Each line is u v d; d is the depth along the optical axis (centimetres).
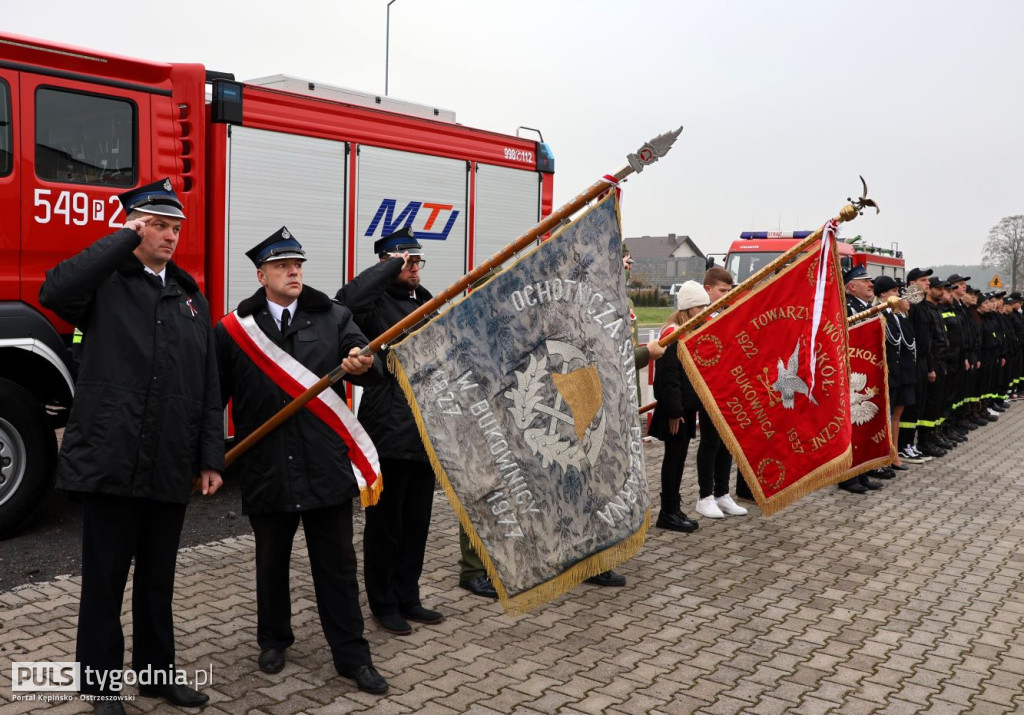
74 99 611
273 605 402
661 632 463
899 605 516
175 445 347
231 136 698
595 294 391
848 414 598
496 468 378
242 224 709
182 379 350
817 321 581
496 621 471
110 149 631
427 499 461
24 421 588
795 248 595
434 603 494
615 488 395
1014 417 1470
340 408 387
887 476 895
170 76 666
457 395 376
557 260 384
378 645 434
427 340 375
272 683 387
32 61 589
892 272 2373
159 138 656
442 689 388
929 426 1032
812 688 402
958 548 641
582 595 516
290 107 744
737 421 600
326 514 385
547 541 383
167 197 346
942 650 452
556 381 385
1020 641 467
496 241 962
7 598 471
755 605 509
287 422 380
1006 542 661
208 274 696
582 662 421
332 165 780
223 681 388
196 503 685
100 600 344
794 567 584
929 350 1000
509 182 976
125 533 346
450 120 915
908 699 394
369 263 818
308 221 761
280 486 378
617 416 395
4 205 575
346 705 369
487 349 378
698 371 601
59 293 325
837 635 468
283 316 392
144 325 343
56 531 610
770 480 600
